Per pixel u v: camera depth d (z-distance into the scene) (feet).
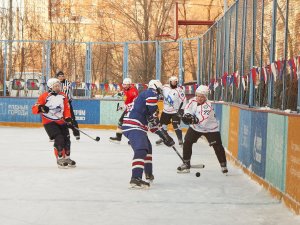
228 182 29.53
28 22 123.13
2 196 24.54
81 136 58.75
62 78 53.11
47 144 49.16
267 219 20.85
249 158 31.91
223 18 52.21
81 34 135.03
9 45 86.99
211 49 60.39
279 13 29.66
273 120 26.25
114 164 36.17
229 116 42.34
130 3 127.65
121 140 54.34
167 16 120.37
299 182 21.49
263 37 33.60
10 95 80.12
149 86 27.27
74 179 29.63
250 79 37.14
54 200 23.79
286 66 27.89
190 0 132.57
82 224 19.61
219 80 54.54
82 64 102.53
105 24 136.67
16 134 60.03
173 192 26.16
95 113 71.20
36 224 19.52
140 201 23.86
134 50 115.65
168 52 119.44
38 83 78.84
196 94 31.81
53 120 33.99
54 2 133.90
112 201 23.75
